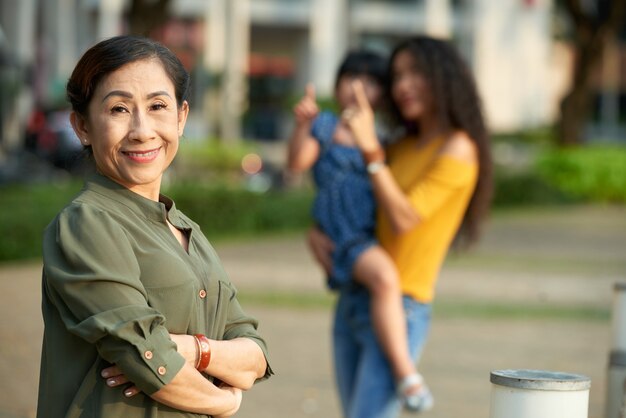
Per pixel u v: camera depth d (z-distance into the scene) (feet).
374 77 18.62
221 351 9.96
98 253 9.33
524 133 120.26
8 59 85.51
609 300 43.21
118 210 9.78
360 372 17.56
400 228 17.26
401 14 137.18
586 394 10.27
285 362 29.89
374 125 18.07
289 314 37.58
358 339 17.84
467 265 52.44
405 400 16.87
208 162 85.51
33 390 25.00
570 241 64.64
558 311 40.11
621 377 15.72
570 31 126.41
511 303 41.73
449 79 17.78
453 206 17.72
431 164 17.66
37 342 30.32
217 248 56.18
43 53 109.50
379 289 17.24
